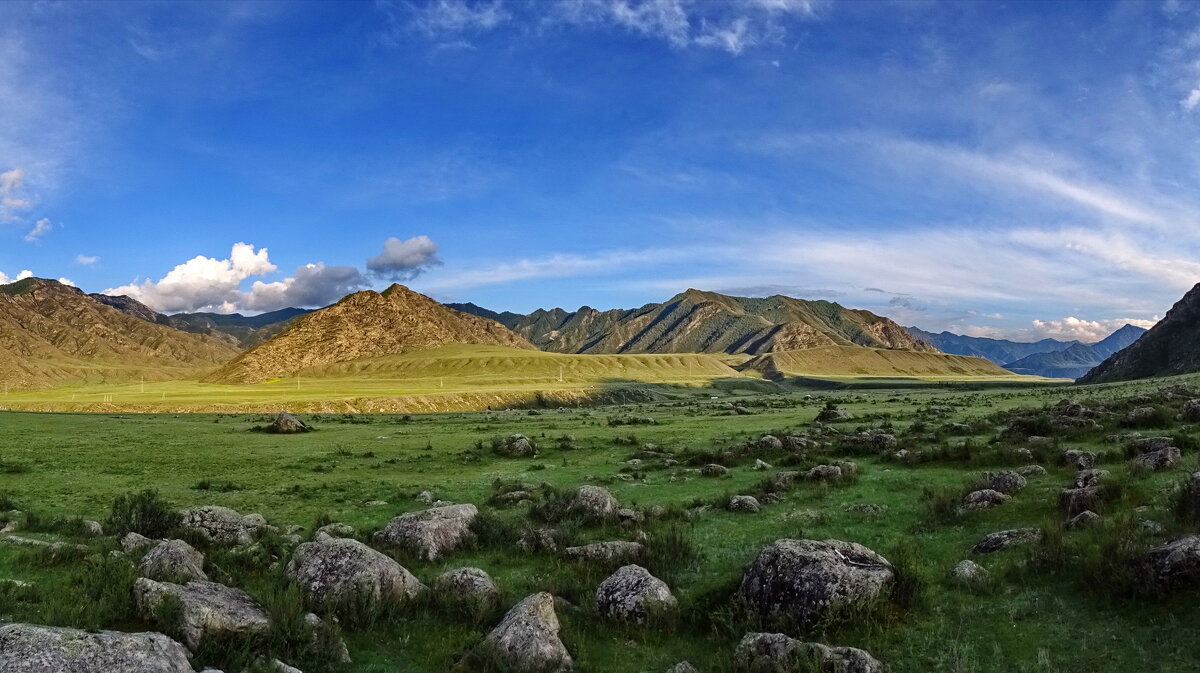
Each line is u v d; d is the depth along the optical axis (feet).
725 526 65.72
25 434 173.37
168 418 245.65
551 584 48.19
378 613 41.14
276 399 364.79
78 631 28.04
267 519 75.82
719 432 168.86
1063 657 32.65
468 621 41.39
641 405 369.71
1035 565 43.24
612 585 43.39
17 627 27.58
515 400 449.48
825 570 39.19
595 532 66.39
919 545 52.90
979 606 39.32
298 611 38.58
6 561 53.67
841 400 333.42
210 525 65.72
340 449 146.30
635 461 118.11
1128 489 57.93
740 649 34.42
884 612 38.45
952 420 162.09
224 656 32.94
